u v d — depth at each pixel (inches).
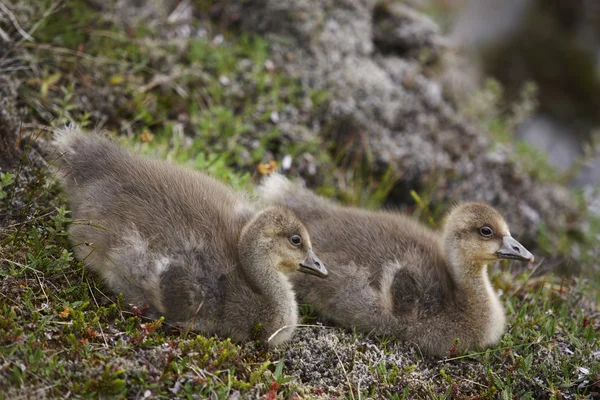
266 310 476.7
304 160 720.3
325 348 483.5
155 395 412.2
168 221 478.3
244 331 476.4
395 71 848.9
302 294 533.6
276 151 717.9
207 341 447.8
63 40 674.8
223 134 690.8
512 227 783.1
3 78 597.3
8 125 561.9
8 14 625.0
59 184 523.8
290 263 483.5
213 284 468.1
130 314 466.6
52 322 438.9
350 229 543.5
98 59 679.7
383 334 511.8
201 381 422.0
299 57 789.2
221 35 789.9
